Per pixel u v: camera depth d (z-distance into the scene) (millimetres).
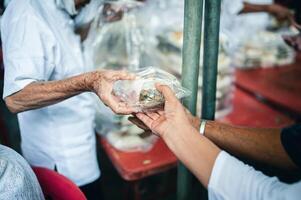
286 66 1951
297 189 530
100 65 1298
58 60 853
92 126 1067
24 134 1014
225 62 1345
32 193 676
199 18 703
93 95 1157
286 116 1454
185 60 755
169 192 1464
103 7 1060
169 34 1465
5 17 804
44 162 1024
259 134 816
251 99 1637
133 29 1344
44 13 823
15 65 758
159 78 789
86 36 1019
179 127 687
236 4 1408
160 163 1129
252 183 573
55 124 951
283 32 1781
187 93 783
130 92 749
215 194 610
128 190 1408
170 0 1531
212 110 898
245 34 1821
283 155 774
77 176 1049
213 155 642
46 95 761
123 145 1197
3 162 640
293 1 1560
